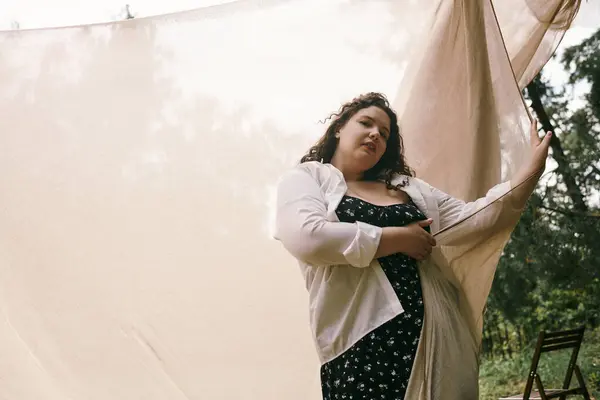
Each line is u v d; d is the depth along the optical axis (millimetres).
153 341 2373
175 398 2352
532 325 9305
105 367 2357
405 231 2312
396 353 2229
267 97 2537
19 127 2480
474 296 2480
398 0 2619
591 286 8461
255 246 2426
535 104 7578
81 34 2527
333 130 2520
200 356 2369
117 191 2453
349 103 2545
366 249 2242
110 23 2539
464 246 2473
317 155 2508
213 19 2566
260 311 2395
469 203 2516
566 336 4988
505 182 2504
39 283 2396
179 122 2498
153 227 2432
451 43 2617
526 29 3061
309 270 2359
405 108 2617
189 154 2480
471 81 2572
